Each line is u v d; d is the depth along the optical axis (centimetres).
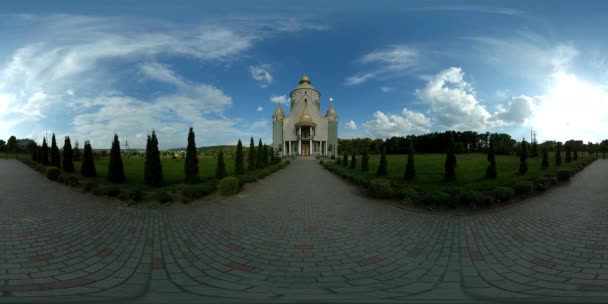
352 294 369
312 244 557
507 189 930
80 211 812
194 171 1319
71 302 344
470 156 4084
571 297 358
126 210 830
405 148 6806
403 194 950
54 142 2144
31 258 477
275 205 923
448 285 396
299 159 4403
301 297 360
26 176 1750
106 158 3675
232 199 1024
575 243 555
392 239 585
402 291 377
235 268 451
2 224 672
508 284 398
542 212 800
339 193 1169
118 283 399
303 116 5278
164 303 343
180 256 495
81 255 494
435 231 637
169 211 823
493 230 639
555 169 1883
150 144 1248
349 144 8094
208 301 350
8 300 346
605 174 1809
